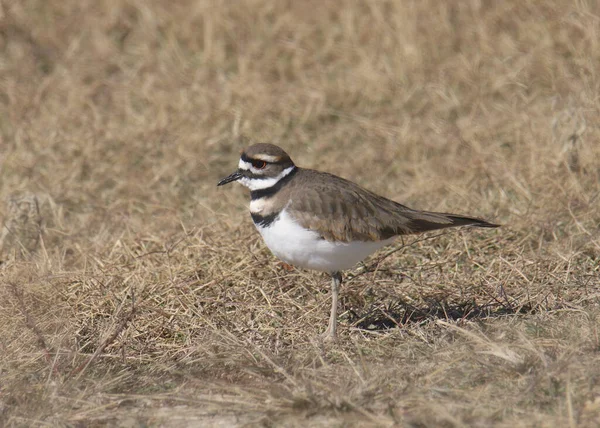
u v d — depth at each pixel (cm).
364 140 1681
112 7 2081
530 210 1315
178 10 2058
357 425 794
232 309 1118
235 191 1512
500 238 1249
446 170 1521
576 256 1180
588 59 1650
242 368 939
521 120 1599
